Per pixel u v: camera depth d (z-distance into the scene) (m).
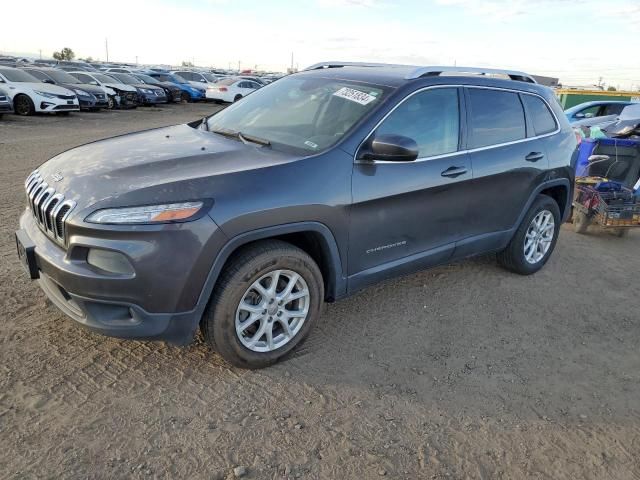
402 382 3.18
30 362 3.04
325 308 4.02
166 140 3.60
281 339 3.20
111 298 2.65
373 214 3.37
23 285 3.94
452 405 3.00
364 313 4.00
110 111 21.70
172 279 2.66
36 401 2.73
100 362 3.10
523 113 4.54
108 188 2.74
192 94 29.98
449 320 4.01
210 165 3.00
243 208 2.77
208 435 2.61
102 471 2.33
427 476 2.46
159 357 3.20
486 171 4.08
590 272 5.29
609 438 2.84
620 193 6.48
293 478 2.38
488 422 2.88
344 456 2.54
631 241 6.54
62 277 2.69
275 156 3.18
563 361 3.58
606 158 6.96
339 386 3.08
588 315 4.31
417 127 3.65
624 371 3.52
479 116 4.11
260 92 4.32
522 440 2.77
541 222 4.91
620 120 8.06
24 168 8.39
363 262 3.46
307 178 3.04
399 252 3.67
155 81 28.02
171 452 2.48
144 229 2.58
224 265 2.90
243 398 2.90
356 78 3.86
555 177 4.80
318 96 3.80
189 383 2.99
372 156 3.30
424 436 2.73
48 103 17.11
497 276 4.92
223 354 2.99
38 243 2.92
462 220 4.05
